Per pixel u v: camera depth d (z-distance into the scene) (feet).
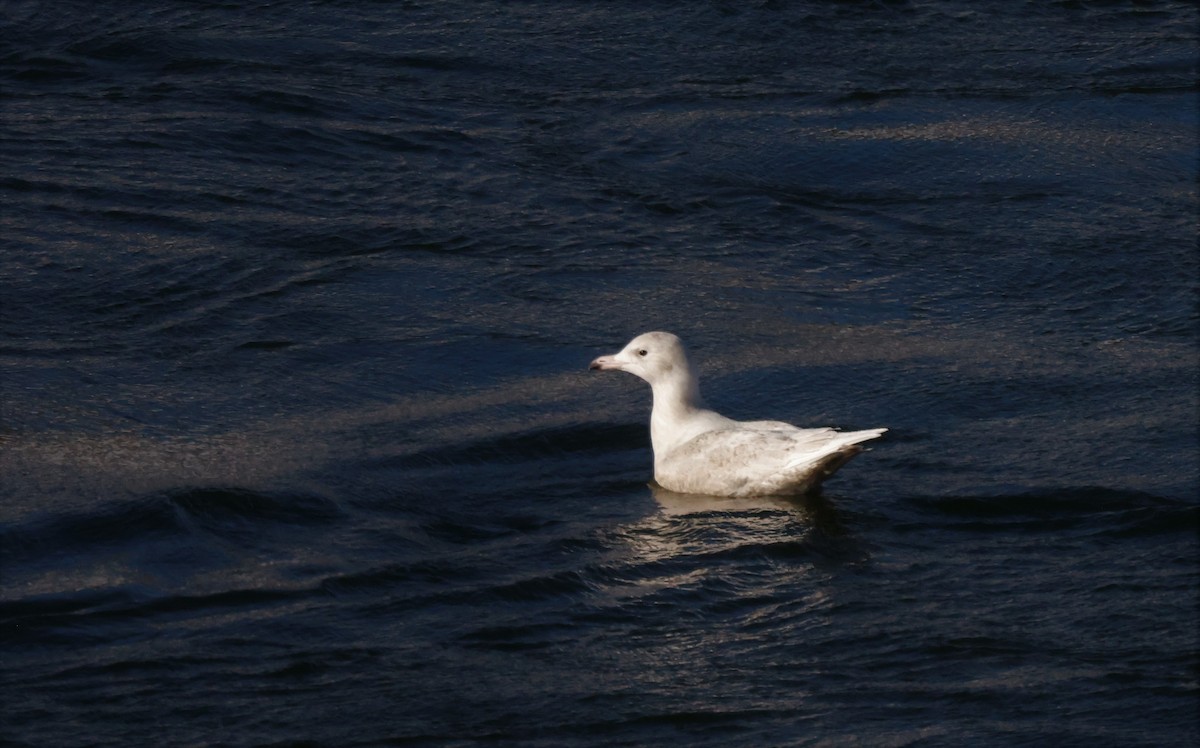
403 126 78.13
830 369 54.19
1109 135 82.17
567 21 94.68
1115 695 32.58
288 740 30.78
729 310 60.03
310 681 33.12
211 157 72.64
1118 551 39.99
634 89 85.35
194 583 37.76
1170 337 58.85
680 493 44.24
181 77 82.84
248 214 66.90
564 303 60.08
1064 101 86.53
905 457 46.52
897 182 75.20
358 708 32.04
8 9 90.22
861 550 39.99
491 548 40.22
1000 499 43.16
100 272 60.59
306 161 73.20
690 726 31.50
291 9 93.91
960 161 77.61
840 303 61.41
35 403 49.29
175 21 90.27
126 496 42.29
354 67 86.22
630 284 62.23
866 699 32.50
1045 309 61.87
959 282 64.34
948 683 33.17
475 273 62.49
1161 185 76.33
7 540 39.73
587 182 73.05
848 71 89.71
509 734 31.17
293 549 39.88
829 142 78.74
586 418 49.52
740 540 40.57
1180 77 91.81
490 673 33.58
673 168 75.25
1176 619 36.06
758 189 73.56
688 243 67.21
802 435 43.09
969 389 52.47
